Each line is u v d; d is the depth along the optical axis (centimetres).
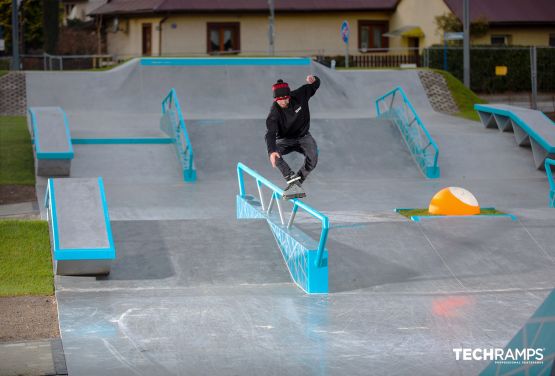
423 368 725
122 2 4541
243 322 861
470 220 1222
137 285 995
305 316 888
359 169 1916
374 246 1130
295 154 1945
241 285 1014
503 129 2195
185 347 774
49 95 2673
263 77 2845
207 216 1477
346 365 731
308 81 1050
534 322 600
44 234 1156
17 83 2698
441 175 1902
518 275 1070
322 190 1723
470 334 830
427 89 2898
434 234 1173
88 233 1013
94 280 1002
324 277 988
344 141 2039
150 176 1817
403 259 1101
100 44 4506
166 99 2177
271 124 1027
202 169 1872
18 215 1425
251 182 1794
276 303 938
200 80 2792
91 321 853
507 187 1775
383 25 4359
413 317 891
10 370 695
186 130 1884
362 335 823
